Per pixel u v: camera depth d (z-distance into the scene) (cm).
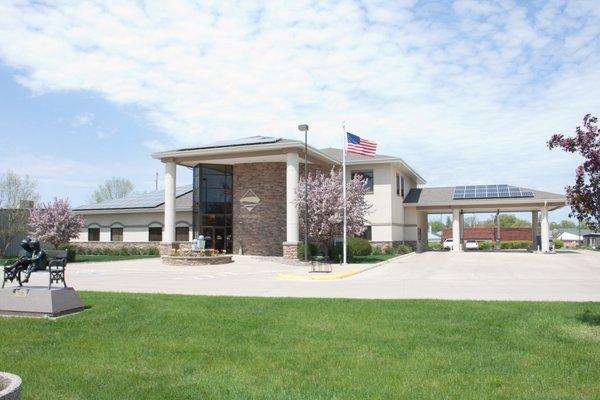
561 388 600
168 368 694
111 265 2900
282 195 3556
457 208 4394
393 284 1769
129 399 572
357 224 2822
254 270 2528
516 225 11588
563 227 11312
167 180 3462
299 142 3109
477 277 2047
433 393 582
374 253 3806
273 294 1471
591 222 955
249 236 3616
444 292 1503
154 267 2759
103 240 4381
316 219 2800
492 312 1069
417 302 1223
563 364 694
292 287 1686
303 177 3136
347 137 2744
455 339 838
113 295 1391
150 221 4219
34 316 1075
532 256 3759
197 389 604
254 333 901
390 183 3938
